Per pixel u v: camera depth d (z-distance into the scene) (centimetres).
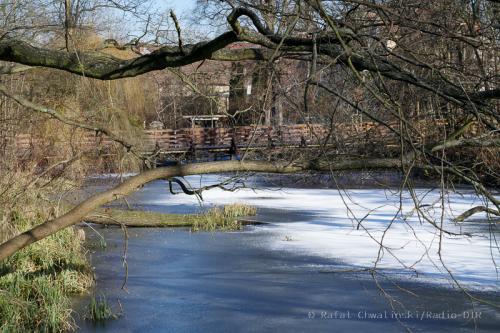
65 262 1434
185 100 1048
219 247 1855
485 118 564
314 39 485
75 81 1386
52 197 1662
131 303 1303
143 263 1647
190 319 1212
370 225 2105
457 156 608
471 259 1600
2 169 1338
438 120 638
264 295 1367
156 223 2197
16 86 1484
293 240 1936
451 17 627
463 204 2297
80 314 1223
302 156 561
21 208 1371
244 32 589
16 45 661
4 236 1267
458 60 664
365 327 1155
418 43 650
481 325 1154
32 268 1348
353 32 550
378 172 865
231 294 1377
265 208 2614
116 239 1964
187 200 2898
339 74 601
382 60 549
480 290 1352
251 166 489
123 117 1280
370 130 630
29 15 1062
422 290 1369
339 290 1393
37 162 1424
